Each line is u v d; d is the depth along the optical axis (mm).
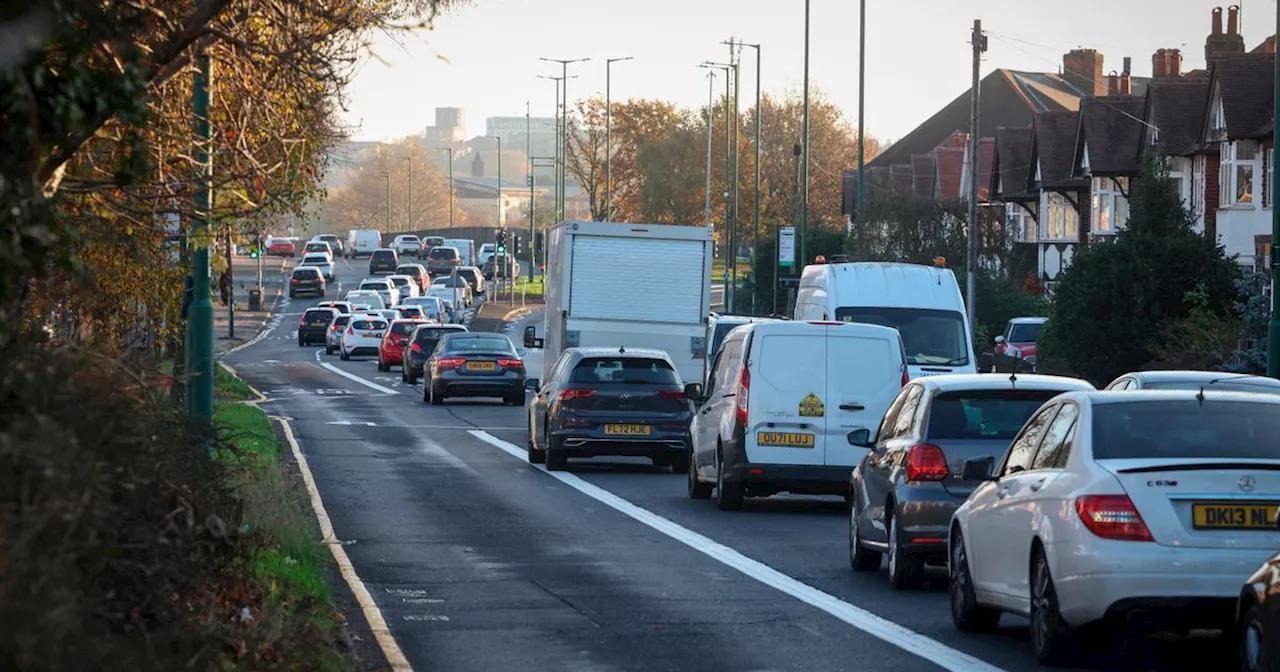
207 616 24781
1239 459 28141
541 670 28953
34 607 16172
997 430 39406
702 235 92938
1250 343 94375
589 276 92625
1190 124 168000
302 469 67875
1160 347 104188
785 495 64688
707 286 92938
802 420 55812
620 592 38312
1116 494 27562
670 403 70750
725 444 56719
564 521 53375
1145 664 29531
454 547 46406
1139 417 29266
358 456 76812
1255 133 144000
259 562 34156
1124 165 177125
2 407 19312
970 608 33250
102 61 24578
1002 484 31953
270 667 24031
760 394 55938
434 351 120750
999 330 160250
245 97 34938
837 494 57469
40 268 19922
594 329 92562
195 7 30203
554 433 70312
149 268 48188
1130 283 106938
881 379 56281
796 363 56156
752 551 46406
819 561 44594
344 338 188125
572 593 38094
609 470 73000
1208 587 26906
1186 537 27125
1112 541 27344
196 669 20906
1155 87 170875
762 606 36344
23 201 19297
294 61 30078
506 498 60375
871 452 43562
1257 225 146125
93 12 22250
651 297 92750
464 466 73125
